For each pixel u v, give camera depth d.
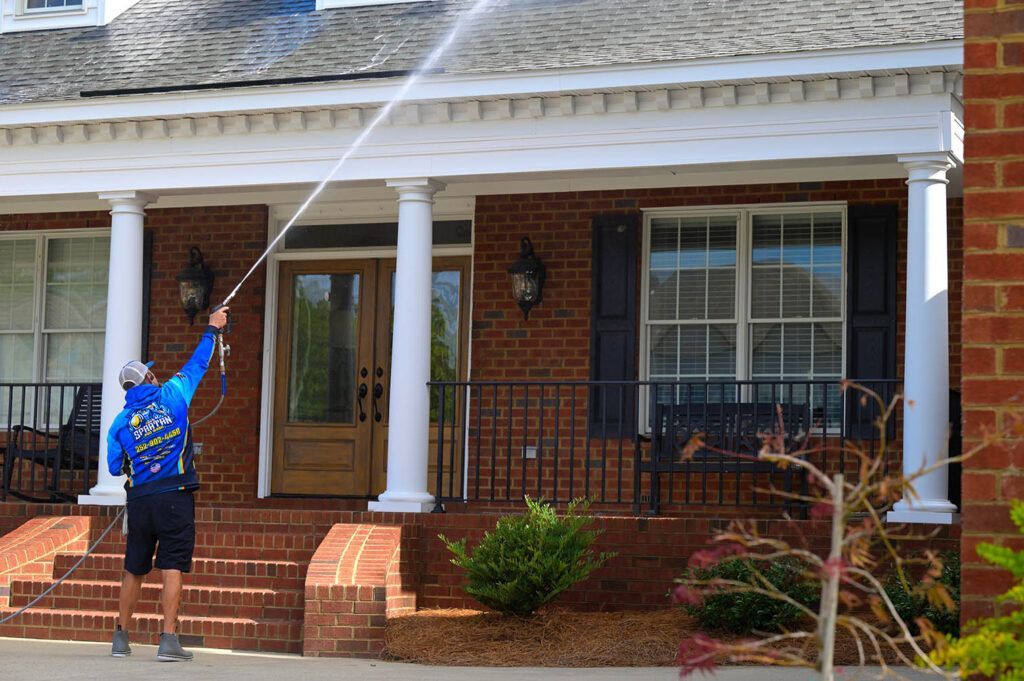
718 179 11.81
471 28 12.24
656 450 10.77
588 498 11.40
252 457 13.15
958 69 9.44
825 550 9.53
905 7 10.79
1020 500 4.96
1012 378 5.02
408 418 10.66
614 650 8.38
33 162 11.90
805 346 11.83
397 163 10.91
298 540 10.38
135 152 11.61
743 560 8.81
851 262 11.62
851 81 9.80
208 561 10.07
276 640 9.18
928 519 9.30
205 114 11.15
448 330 13.02
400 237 10.91
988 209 5.12
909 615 8.17
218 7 14.12
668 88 10.14
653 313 12.25
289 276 13.47
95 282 13.95
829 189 11.74
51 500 13.52
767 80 9.86
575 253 12.39
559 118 10.58
